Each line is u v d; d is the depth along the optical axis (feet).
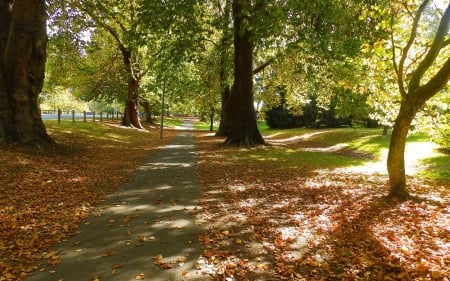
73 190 34.30
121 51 120.78
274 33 54.29
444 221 25.68
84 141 72.33
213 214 27.71
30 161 43.65
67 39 82.28
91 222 25.62
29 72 51.37
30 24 48.11
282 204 30.73
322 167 53.72
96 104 264.72
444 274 17.43
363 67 45.27
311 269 18.49
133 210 28.63
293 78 103.96
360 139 106.32
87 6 65.10
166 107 193.77
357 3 56.80
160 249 20.92
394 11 35.76
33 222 25.17
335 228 24.35
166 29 57.62
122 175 43.11
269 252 20.57
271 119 185.57
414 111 29.58
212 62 102.78
